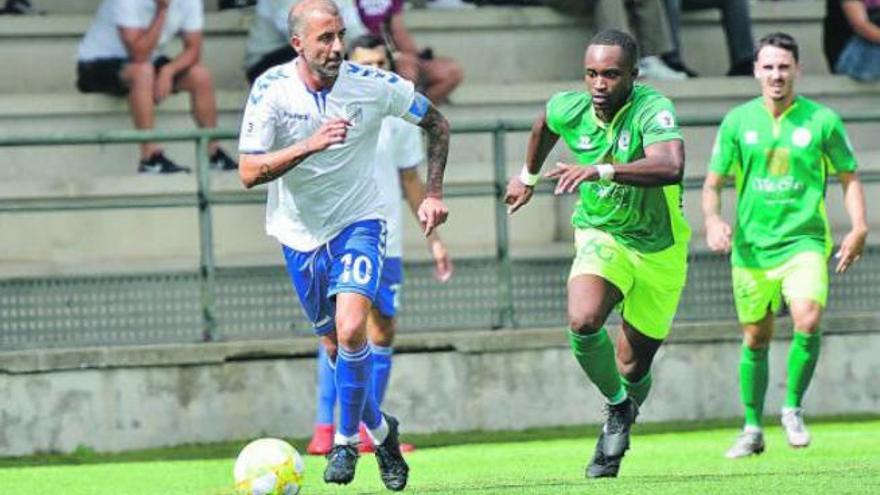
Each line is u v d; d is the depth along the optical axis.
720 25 43.41
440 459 30.30
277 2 38.81
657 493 22.55
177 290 34.88
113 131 35.38
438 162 23.56
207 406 34.09
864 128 41.50
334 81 22.78
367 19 37.91
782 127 29.05
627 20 40.94
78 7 42.94
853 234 29.31
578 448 31.80
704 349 35.94
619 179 22.17
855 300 37.50
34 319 34.34
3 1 41.50
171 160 38.75
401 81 23.22
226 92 39.66
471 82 42.16
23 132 38.56
